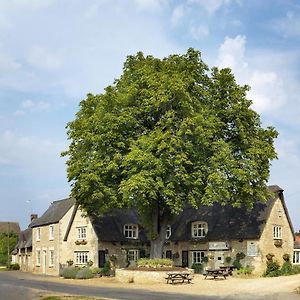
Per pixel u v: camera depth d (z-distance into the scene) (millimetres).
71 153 47438
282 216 56094
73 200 63656
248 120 49188
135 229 60906
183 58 47594
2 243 93312
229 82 49688
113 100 44781
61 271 57031
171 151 40969
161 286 38594
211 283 40125
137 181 40000
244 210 55719
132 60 49438
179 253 58062
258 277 48156
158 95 43375
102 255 57656
